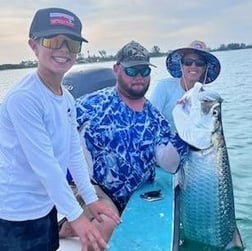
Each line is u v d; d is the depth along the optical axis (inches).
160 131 52.3
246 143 123.4
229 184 49.0
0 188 34.0
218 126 47.7
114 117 49.7
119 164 49.7
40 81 33.7
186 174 49.6
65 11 34.0
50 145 33.7
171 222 43.3
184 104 49.4
